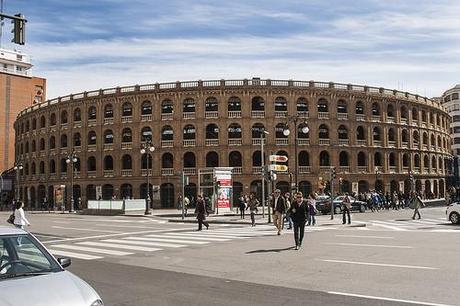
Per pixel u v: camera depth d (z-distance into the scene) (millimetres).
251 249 16703
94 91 68000
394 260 13312
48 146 73375
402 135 70625
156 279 11094
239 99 62688
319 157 63250
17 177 76375
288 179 61438
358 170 65188
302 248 16609
